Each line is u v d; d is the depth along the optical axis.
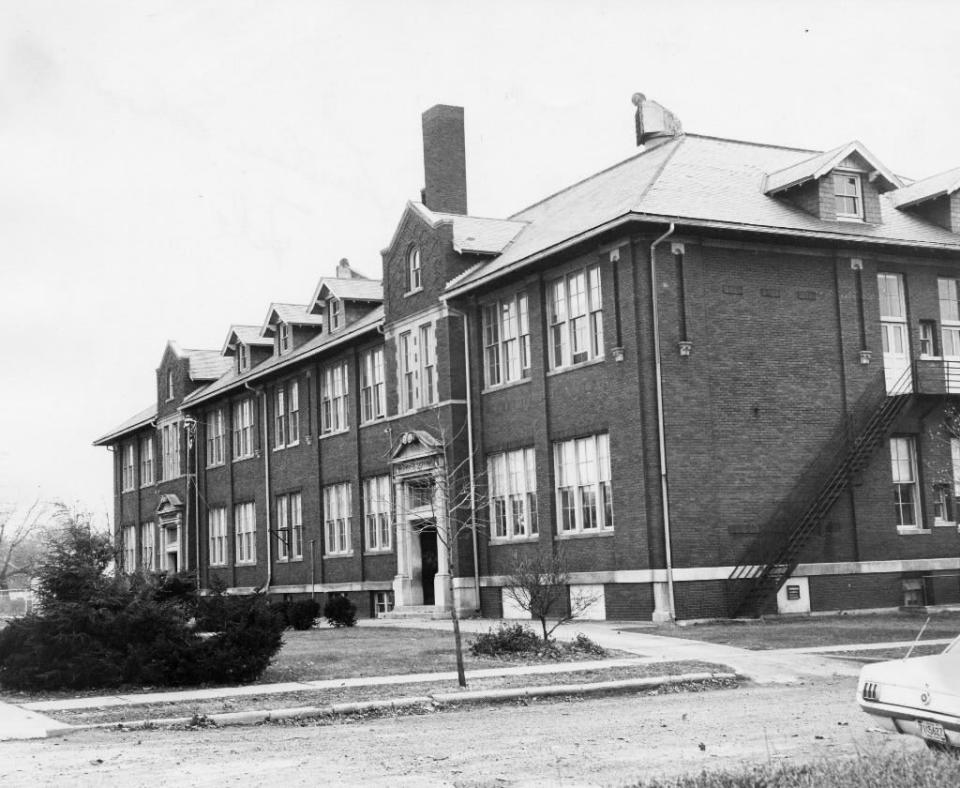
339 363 45.53
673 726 14.20
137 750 13.37
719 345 31.09
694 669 20.17
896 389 33.69
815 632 26.45
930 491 33.91
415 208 38.78
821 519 31.11
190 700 17.58
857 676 19.81
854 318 33.03
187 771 11.70
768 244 32.16
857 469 31.81
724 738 13.05
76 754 13.13
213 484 57.00
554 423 33.31
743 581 30.17
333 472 45.38
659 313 30.36
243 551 53.66
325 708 16.50
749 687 18.98
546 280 33.94
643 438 30.16
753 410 31.25
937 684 10.32
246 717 15.98
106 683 19.42
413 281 39.22
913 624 28.42
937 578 33.38
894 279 34.53
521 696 17.83
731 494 30.62
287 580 48.91
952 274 35.19
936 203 35.50
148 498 65.81
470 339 36.75
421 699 17.19
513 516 35.00
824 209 32.75
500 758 12.11
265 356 54.62
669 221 29.98
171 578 20.92
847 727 13.68
